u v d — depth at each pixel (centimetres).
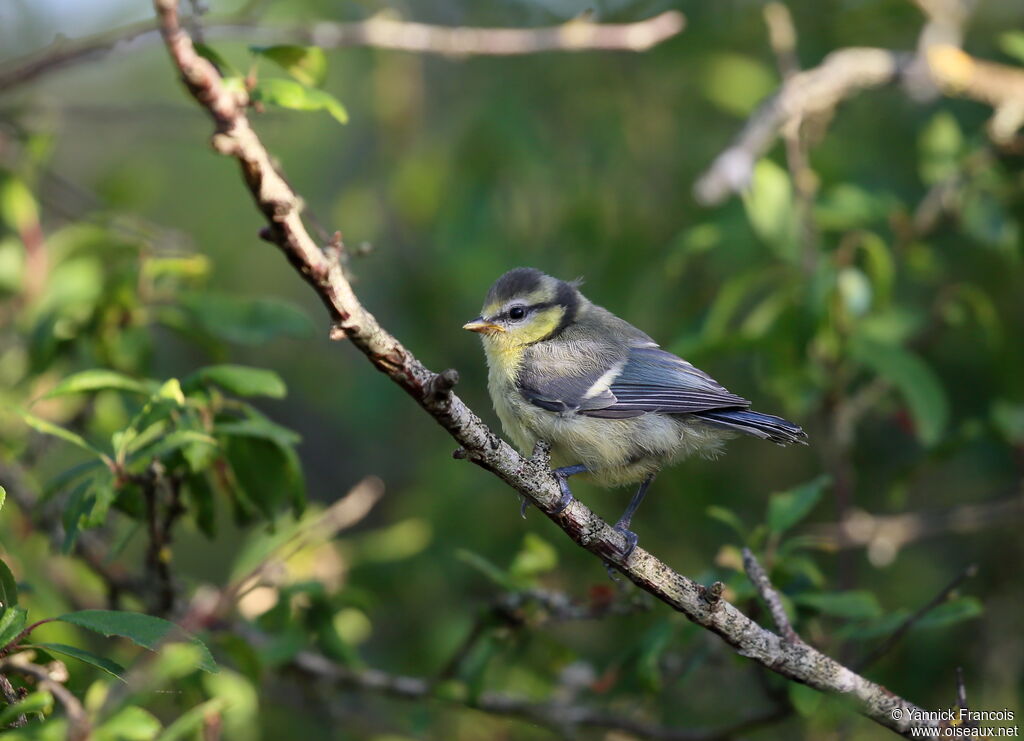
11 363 1053
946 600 805
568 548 1156
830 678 664
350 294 522
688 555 1220
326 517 954
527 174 1283
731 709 1173
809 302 991
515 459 628
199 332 934
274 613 882
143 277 926
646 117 1303
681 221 1266
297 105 577
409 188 1278
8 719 483
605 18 1288
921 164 1145
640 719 1002
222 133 459
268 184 473
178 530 1431
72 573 1006
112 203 1122
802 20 1347
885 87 1307
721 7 1287
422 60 1352
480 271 1237
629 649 881
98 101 1628
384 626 1231
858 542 1073
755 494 1305
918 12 1327
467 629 1113
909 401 1002
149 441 722
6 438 979
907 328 1070
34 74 886
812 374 1030
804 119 1146
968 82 1122
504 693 1007
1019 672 1193
